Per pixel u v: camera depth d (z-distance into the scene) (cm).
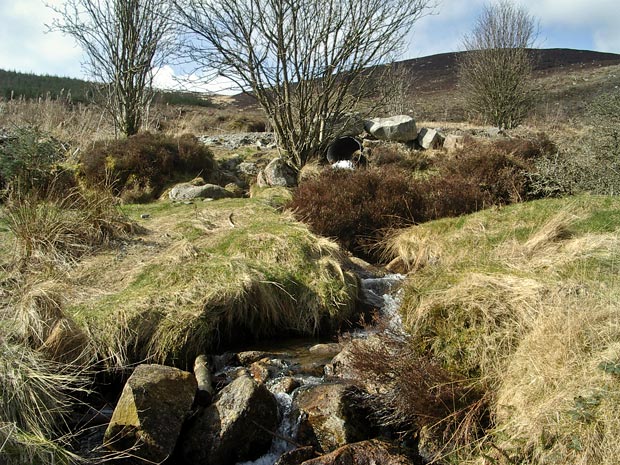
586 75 3894
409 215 925
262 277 646
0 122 1554
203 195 1109
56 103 1925
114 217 776
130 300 575
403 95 2950
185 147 1329
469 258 632
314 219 906
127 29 1609
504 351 436
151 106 2338
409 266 803
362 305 696
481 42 2795
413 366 435
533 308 453
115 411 407
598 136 941
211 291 600
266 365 537
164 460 394
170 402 416
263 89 1266
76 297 590
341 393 438
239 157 1481
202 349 562
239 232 777
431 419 409
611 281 488
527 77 2783
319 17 1209
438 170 1211
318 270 697
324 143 1366
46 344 460
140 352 540
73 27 1595
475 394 420
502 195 980
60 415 416
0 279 585
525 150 1245
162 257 679
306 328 644
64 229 710
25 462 343
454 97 3694
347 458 376
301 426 431
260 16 1180
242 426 415
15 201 727
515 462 346
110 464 386
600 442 316
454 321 477
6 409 371
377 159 1389
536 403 367
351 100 1357
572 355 380
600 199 782
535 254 612
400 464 367
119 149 1277
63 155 1324
